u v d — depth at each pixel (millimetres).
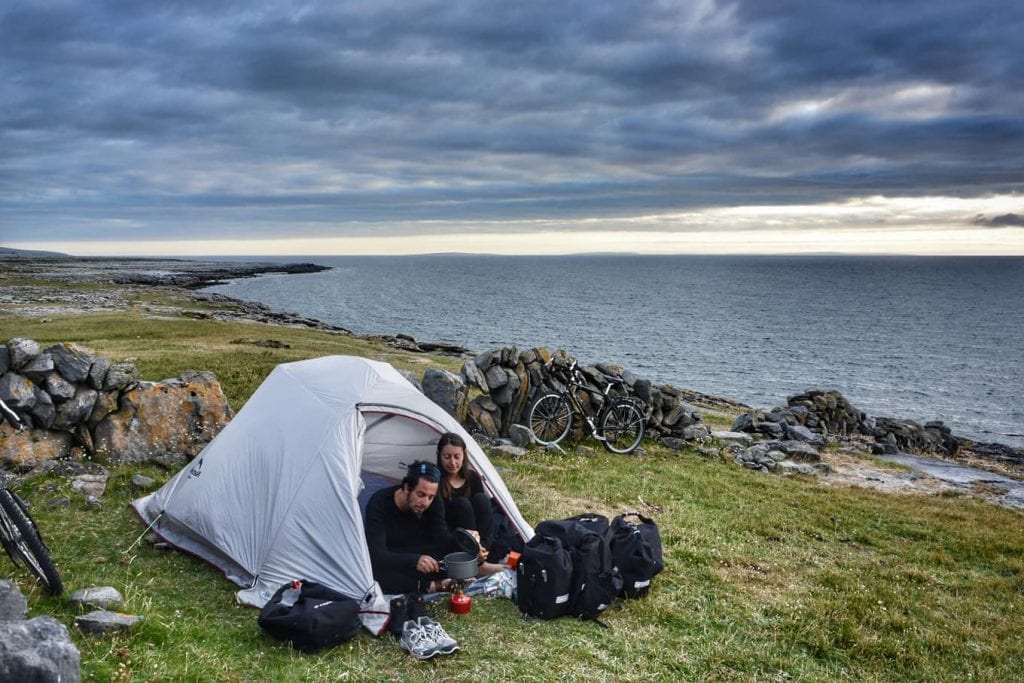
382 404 7891
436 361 35969
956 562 10539
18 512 6090
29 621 4586
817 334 122062
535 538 7012
